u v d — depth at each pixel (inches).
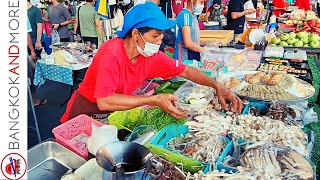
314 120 79.7
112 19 195.0
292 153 58.1
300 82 90.7
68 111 79.4
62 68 147.4
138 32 60.1
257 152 58.1
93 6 203.6
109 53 62.5
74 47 161.0
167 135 63.7
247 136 64.8
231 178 50.5
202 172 52.2
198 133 64.7
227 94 77.9
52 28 212.1
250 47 136.3
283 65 111.7
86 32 201.9
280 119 73.8
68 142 60.5
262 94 83.1
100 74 61.6
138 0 145.6
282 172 53.5
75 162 57.6
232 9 183.5
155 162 47.3
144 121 65.4
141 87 89.0
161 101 62.3
